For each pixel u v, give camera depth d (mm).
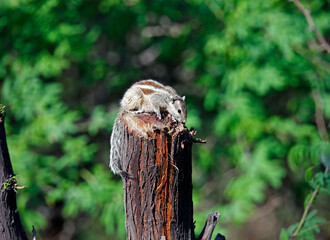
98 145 14039
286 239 7516
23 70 12383
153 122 5309
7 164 5391
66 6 12633
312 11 12891
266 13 12281
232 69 12516
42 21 12305
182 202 5367
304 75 12805
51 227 14719
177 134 5160
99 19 13680
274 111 14336
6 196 5375
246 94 12680
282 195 14938
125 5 13156
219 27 12781
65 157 12289
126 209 5477
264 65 12391
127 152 5355
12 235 5445
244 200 12008
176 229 5348
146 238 5340
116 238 16125
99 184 12312
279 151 12672
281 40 11922
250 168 12320
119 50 14672
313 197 7832
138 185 5309
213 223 5750
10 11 12359
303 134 12438
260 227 17766
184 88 14570
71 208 12109
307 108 13695
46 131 11969
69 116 12281
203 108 13906
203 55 12922
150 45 14875
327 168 7844
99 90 14703
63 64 12594
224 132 12672
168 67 14961
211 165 13711
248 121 12211
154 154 5207
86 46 12633
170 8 13180
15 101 12445
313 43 12922
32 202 13328
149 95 7793
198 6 12883
